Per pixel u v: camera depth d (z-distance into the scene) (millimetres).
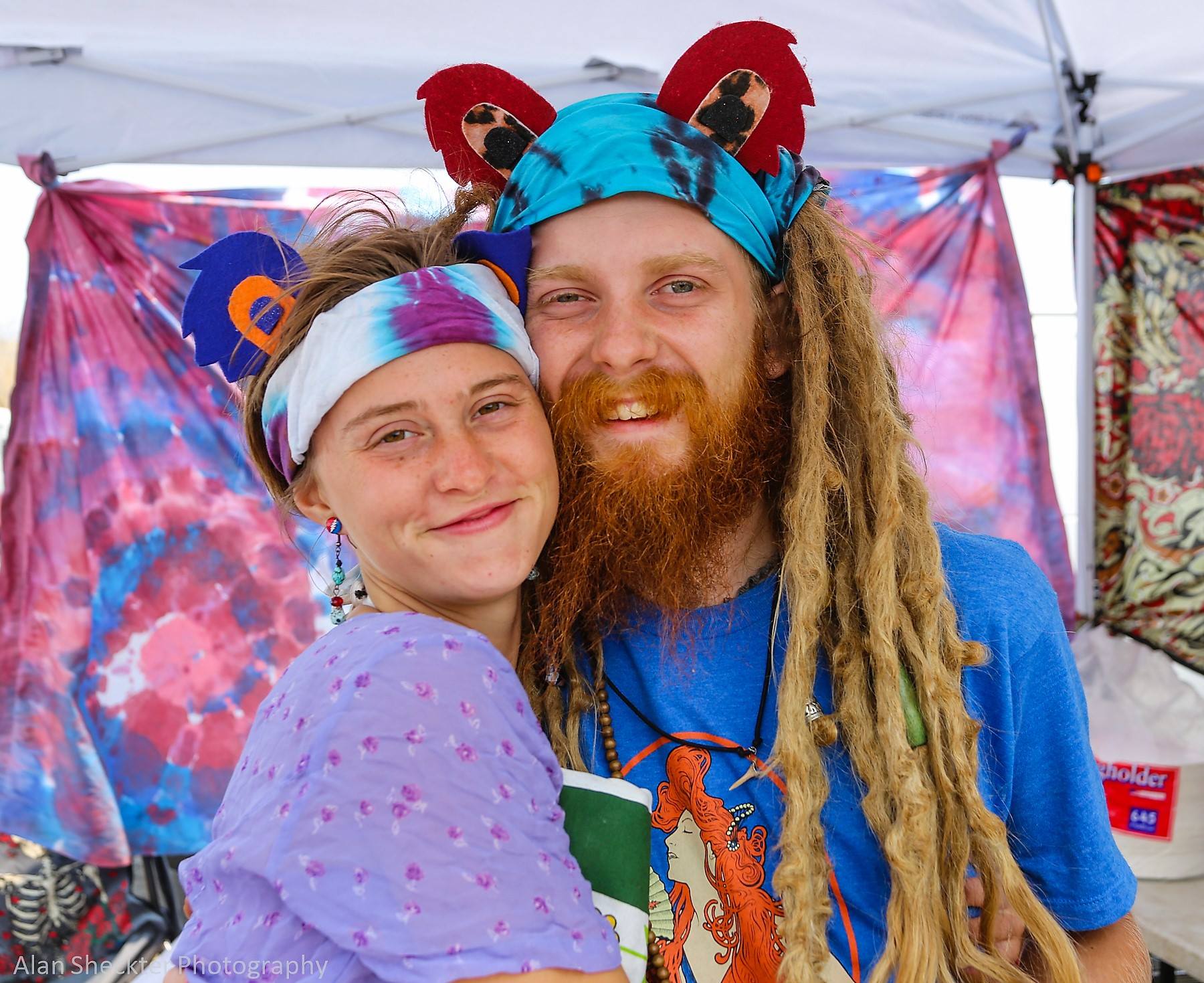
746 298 1127
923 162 3295
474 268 1057
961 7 2746
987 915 1055
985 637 1081
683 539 1084
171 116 2816
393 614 916
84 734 3105
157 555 3166
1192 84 3039
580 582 1105
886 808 1024
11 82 2717
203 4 2488
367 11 2545
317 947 772
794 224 1218
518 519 1000
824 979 1008
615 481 1075
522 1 2533
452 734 807
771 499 1189
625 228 1072
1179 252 3404
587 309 1100
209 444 3184
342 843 762
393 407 966
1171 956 1907
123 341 3123
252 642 3227
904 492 1141
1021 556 1162
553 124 1133
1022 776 1120
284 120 2824
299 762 809
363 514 983
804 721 1021
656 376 1061
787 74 1136
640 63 2822
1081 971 1102
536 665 1179
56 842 3061
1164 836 2160
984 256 3422
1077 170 3303
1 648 3066
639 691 1130
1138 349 3471
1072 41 2932
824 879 999
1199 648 3426
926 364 3434
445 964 734
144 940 3121
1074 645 2691
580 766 1110
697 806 1063
